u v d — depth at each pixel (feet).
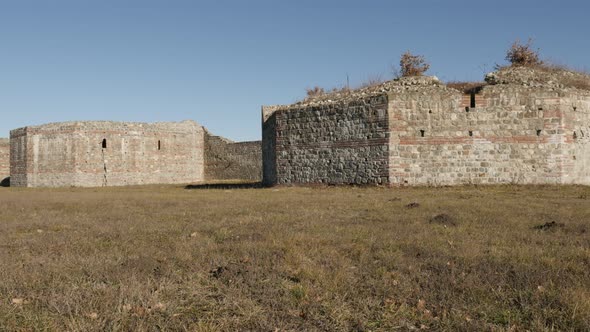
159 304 20.15
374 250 29.76
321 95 107.86
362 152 86.89
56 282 23.21
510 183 81.25
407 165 83.05
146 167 168.66
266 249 29.73
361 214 46.93
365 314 19.25
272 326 18.06
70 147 158.61
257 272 24.70
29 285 22.89
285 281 23.38
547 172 80.59
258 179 177.06
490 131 81.92
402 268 25.35
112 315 18.74
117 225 41.70
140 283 22.79
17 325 18.11
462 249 29.14
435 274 24.16
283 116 99.71
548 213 45.11
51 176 162.71
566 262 25.66
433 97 83.10
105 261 27.30
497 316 18.70
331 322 18.52
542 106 80.94
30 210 57.16
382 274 24.27
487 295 20.88
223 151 186.39
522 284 22.09
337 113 90.53
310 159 94.89
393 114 83.20
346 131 89.15
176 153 177.37
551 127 80.59
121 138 163.84
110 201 69.15
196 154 185.78
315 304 20.15
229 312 19.63
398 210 49.29
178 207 57.16
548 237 32.68
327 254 28.40
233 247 30.50
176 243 32.04
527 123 81.15
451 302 20.25
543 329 17.28
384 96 83.71
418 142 83.10
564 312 18.56
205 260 27.55
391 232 35.24
